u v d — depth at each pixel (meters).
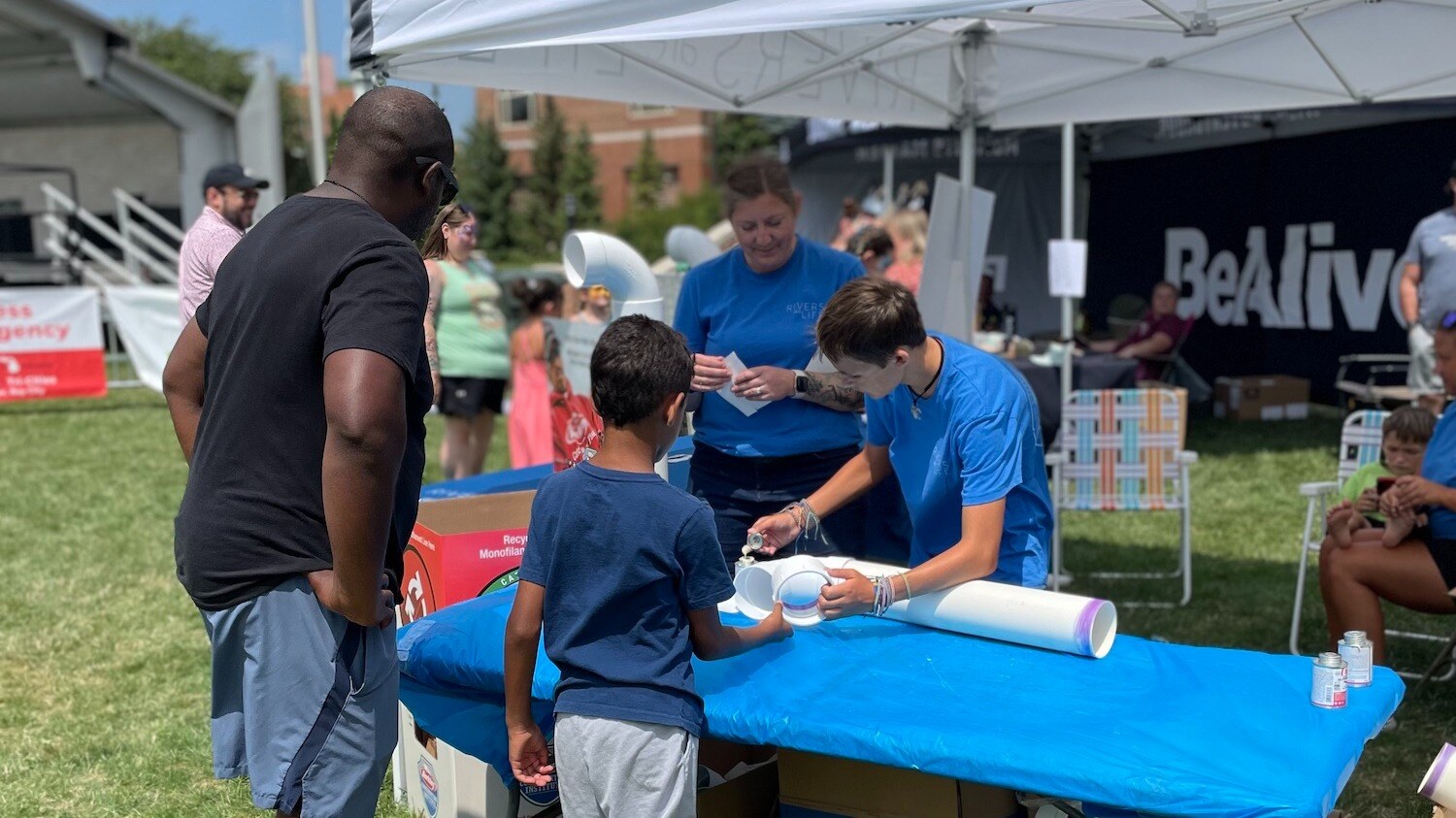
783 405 3.50
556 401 4.27
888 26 4.32
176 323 12.11
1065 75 4.89
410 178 2.12
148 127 19.09
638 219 35.25
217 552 2.02
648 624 2.16
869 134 11.59
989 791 2.49
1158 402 5.26
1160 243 12.02
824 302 3.51
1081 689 2.33
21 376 11.73
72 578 5.69
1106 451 5.30
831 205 14.80
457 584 3.46
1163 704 2.24
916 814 2.47
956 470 2.79
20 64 15.31
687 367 2.22
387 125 2.08
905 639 2.64
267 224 2.06
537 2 2.95
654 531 2.14
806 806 2.62
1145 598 5.35
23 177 19.05
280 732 2.06
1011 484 2.68
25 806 3.37
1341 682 2.20
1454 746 2.33
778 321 3.49
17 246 19.09
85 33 14.32
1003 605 2.58
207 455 2.05
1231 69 4.68
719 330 3.54
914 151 12.06
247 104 10.66
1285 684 2.33
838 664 2.49
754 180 3.36
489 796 2.85
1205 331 11.67
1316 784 1.91
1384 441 4.38
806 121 13.16
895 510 3.73
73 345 11.89
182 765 3.63
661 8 2.86
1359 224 9.91
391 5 3.15
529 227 39.81
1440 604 3.79
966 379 2.70
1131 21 3.75
